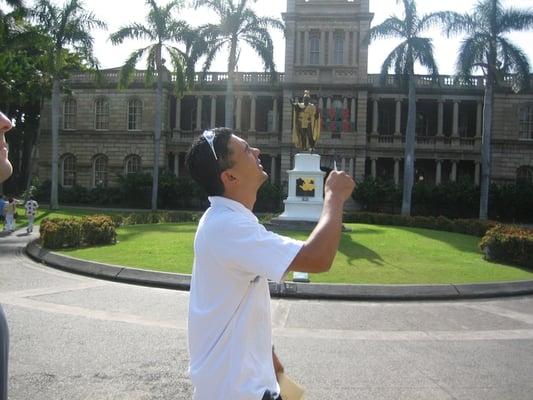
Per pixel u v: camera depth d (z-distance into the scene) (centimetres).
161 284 1223
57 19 3819
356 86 5228
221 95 5616
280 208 5038
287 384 277
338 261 1551
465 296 1180
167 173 5138
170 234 2139
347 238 2075
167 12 3969
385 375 649
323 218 245
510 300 1170
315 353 733
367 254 1695
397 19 3881
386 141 5356
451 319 964
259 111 5869
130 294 1117
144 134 5597
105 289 1164
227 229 244
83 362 671
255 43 3772
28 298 1049
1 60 3725
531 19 3656
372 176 5034
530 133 5294
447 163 5556
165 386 596
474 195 4697
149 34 4019
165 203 5156
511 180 5272
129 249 1695
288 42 5312
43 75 4712
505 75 3825
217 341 243
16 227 2769
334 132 5262
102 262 1434
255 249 238
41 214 3650
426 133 5728
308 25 5328
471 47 3691
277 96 5494
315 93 5278
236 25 3747
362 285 1169
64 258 1480
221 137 266
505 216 4816
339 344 782
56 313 927
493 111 5294
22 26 3897
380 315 985
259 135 5475
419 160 5581
